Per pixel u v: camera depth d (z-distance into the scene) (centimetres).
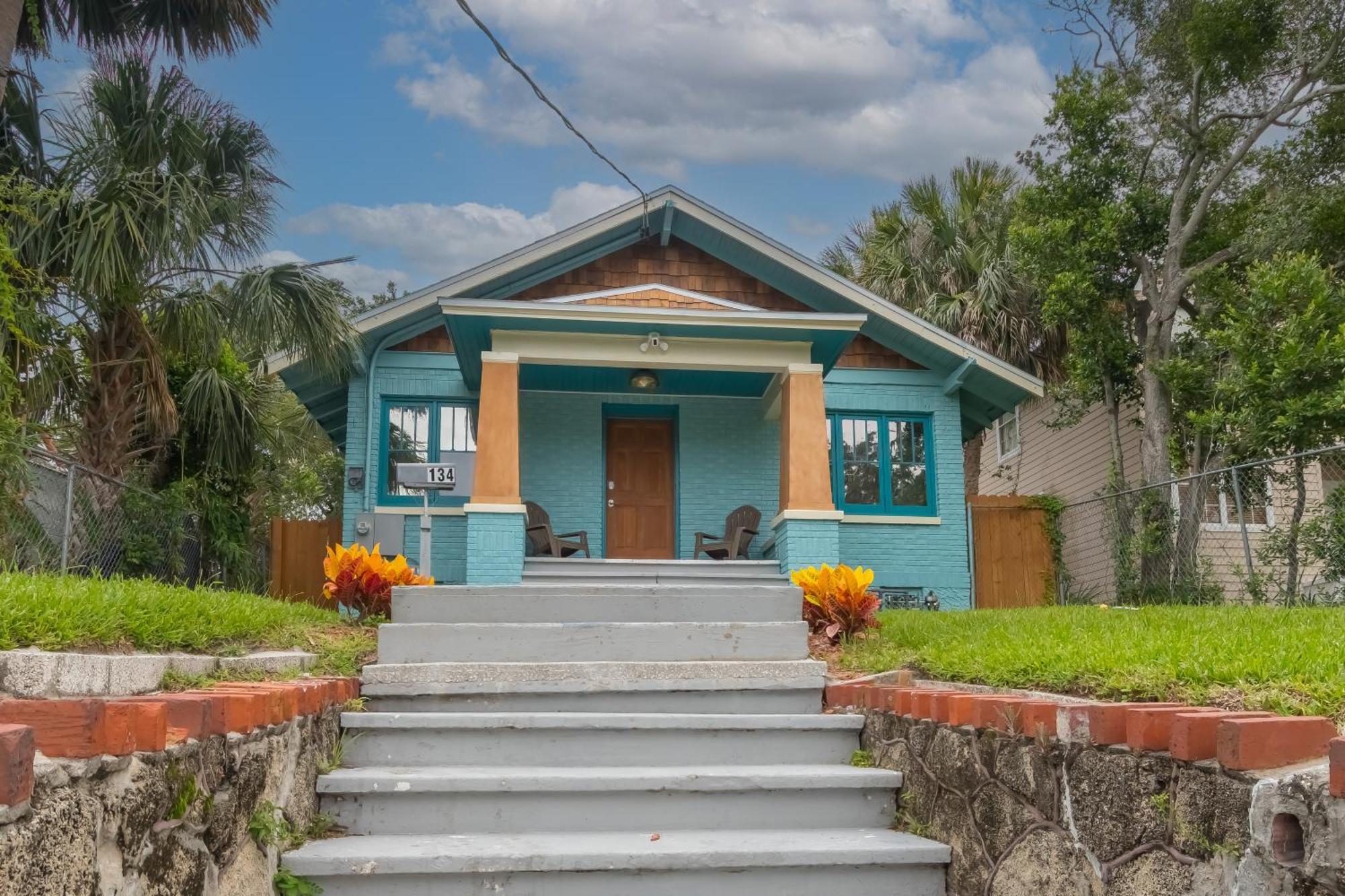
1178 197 1517
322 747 446
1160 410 1480
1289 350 1210
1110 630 534
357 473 1295
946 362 1406
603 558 1326
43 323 908
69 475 836
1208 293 1522
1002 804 351
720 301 1241
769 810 448
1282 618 557
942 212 2066
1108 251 1525
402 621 637
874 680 558
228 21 1144
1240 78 1496
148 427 1091
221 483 1295
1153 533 1377
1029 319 1930
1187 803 249
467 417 1331
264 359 1194
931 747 418
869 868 397
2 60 870
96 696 313
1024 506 1508
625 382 1344
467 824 432
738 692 555
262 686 387
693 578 1164
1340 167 1500
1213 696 333
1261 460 1281
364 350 1303
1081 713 297
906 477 1415
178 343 1076
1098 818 289
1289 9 1441
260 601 645
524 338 1177
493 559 1123
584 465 1366
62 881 207
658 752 497
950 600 1380
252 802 338
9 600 346
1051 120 1581
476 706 537
